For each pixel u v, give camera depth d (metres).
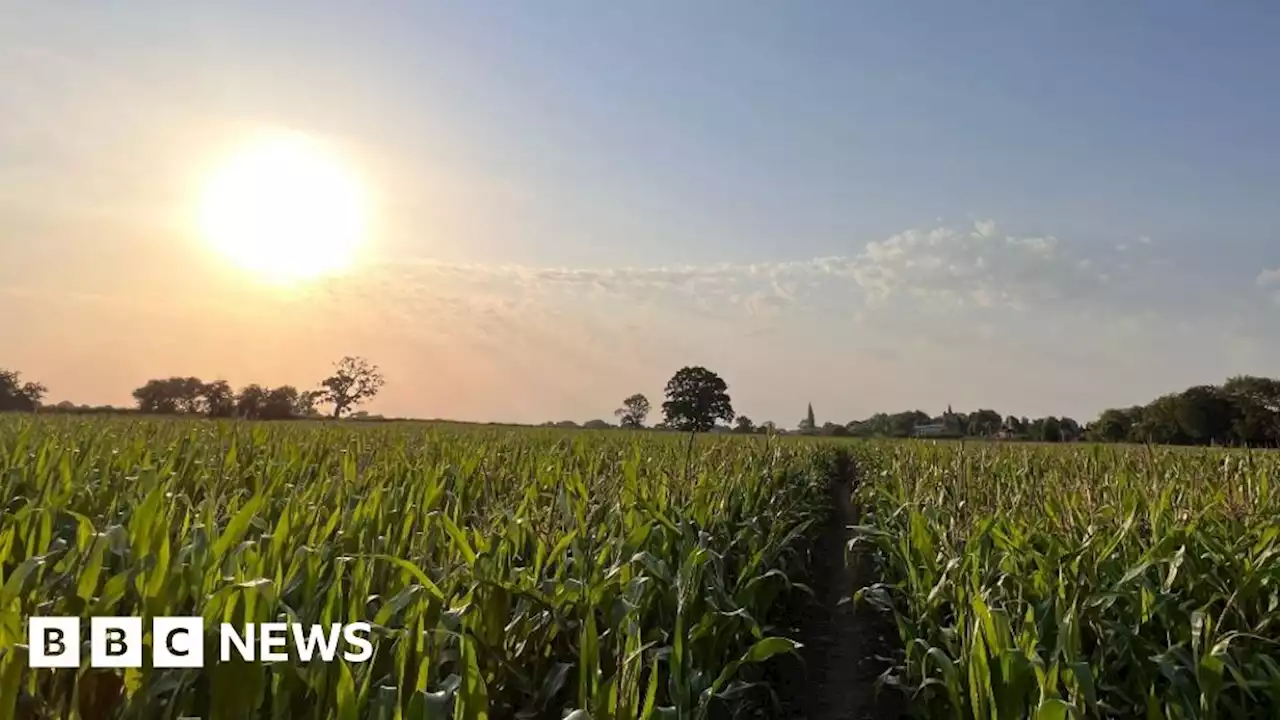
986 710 4.20
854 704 6.62
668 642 4.99
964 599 5.52
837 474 27.58
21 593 3.63
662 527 6.37
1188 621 4.88
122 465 8.48
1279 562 5.32
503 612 4.25
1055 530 6.70
